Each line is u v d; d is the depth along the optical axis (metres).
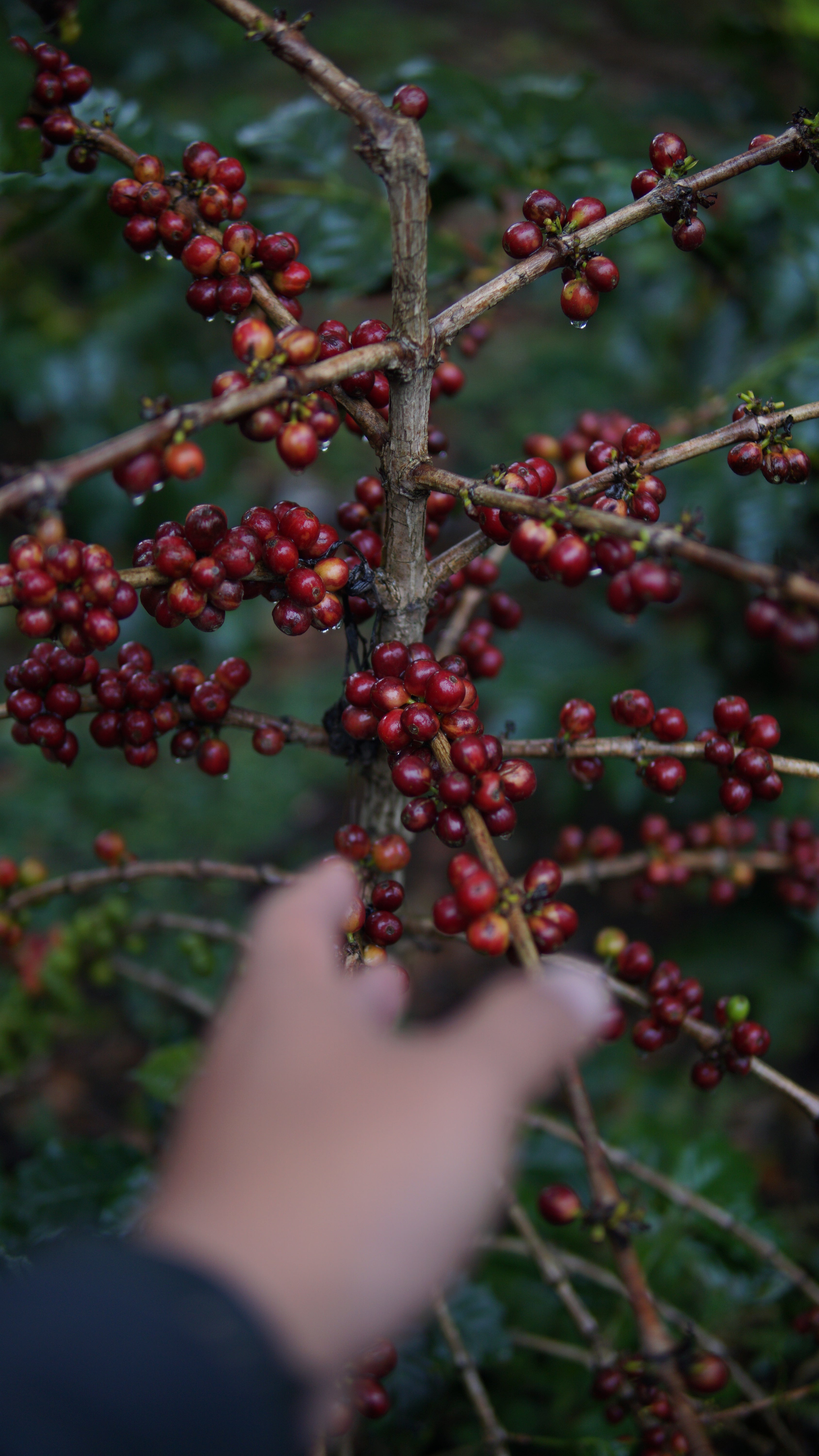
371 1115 0.48
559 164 1.03
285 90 2.61
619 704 0.68
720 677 1.35
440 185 1.05
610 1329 0.88
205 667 1.88
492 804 0.62
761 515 1.04
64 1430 0.42
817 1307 0.81
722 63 1.67
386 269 0.96
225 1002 0.98
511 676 1.47
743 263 1.08
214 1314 0.45
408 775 0.63
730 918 1.35
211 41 2.50
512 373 2.17
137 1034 1.36
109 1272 0.45
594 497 0.68
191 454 0.56
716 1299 0.90
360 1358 0.66
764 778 0.67
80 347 1.94
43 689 0.66
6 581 0.61
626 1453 0.80
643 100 2.11
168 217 0.66
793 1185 1.14
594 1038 0.71
